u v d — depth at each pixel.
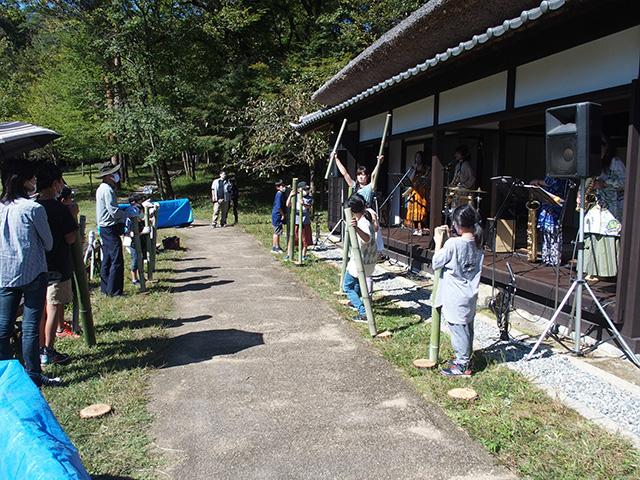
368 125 11.14
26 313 3.94
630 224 4.52
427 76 7.01
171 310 6.47
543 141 11.50
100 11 22.25
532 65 5.89
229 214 21.22
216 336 5.41
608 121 8.80
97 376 4.25
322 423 3.51
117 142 24.95
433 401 3.80
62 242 4.52
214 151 24.75
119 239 7.13
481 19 6.32
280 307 6.58
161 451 3.15
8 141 4.88
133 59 22.92
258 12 25.20
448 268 4.14
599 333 4.96
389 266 9.38
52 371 4.33
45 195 4.48
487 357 4.64
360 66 9.36
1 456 1.78
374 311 6.24
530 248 7.19
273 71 23.22
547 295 5.62
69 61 24.16
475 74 6.89
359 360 4.67
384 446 3.20
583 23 5.03
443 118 7.90
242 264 9.81
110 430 3.36
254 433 3.38
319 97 12.03
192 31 24.17
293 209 9.85
